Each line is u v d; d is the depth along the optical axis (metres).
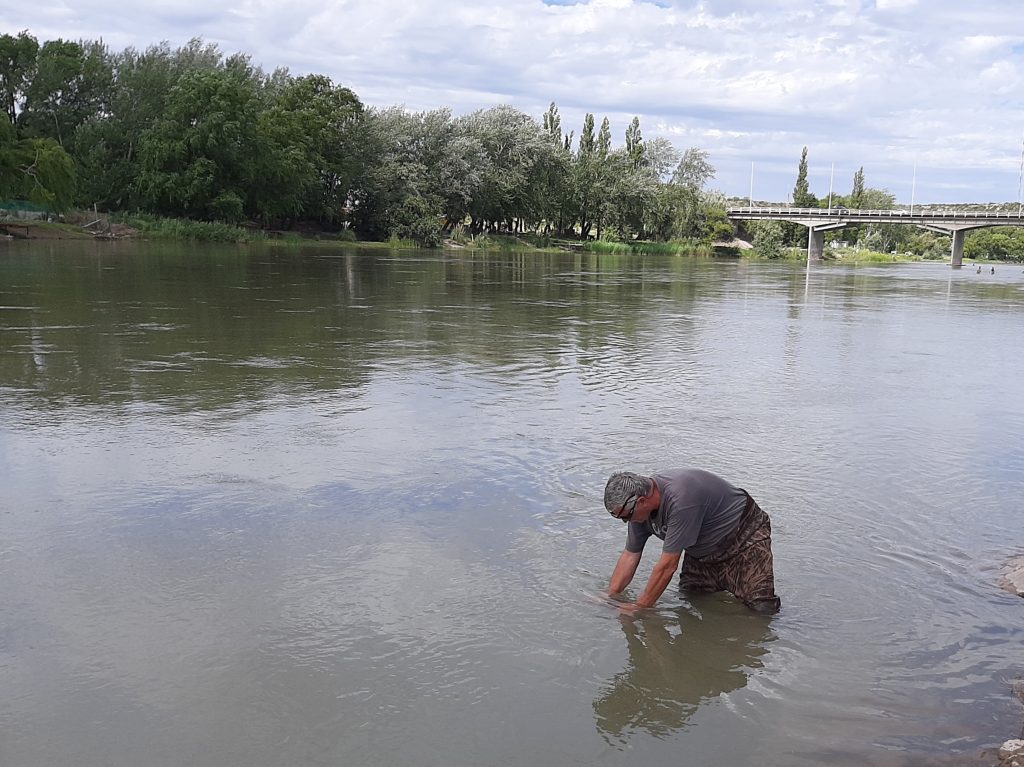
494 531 4.92
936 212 93.94
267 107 69.06
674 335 14.10
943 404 8.77
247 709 3.11
